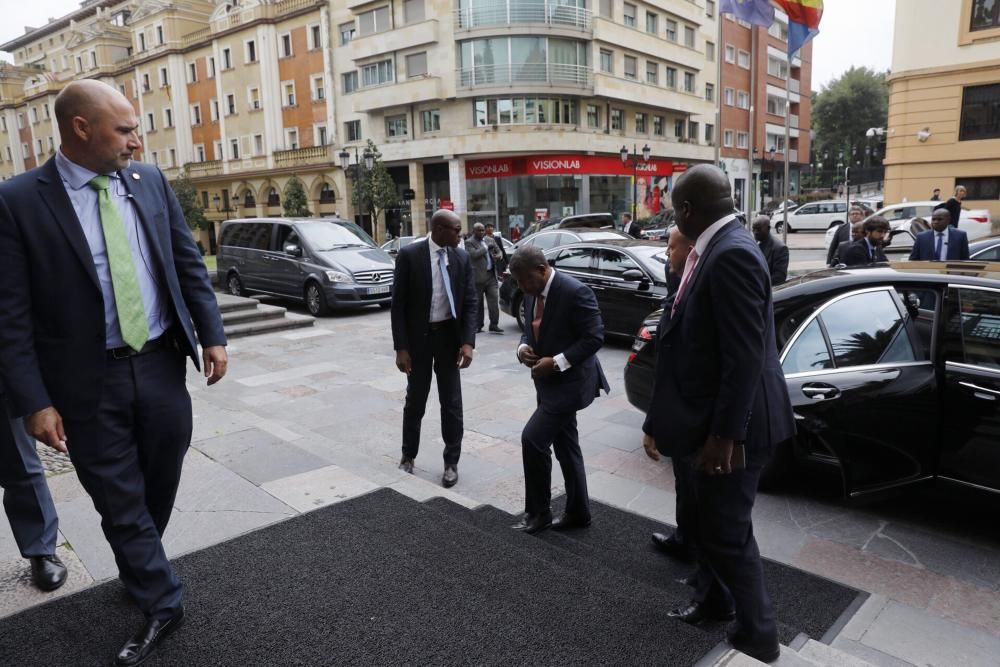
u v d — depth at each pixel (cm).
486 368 843
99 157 217
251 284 1492
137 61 4838
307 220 1438
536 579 267
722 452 220
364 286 1297
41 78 5641
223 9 4184
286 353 973
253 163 4216
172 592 234
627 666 212
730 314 216
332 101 3725
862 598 314
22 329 212
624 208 3653
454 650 220
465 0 3077
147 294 232
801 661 232
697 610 269
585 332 355
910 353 378
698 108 4059
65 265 215
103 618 249
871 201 3816
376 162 3262
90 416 220
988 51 2075
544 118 3178
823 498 430
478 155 3247
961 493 354
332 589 261
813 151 6969
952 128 2173
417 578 269
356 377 812
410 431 495
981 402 345
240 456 448
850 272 436
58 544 321
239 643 227
